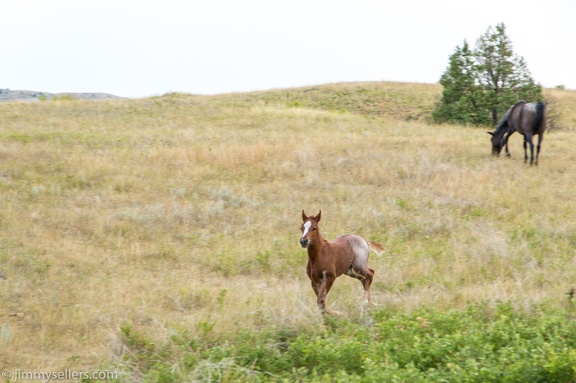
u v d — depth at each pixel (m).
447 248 15.76
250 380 9.12
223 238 16.92
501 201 19.62
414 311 11.30
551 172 23.77
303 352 9.74
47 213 17.86
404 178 22.52
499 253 15.05
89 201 19.52
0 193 19.27
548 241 16.33
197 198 20.14
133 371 9.59
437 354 9.33
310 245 11.51
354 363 9.41
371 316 11.45
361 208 19.20
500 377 8.58
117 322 11.38
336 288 13.20
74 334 11.01
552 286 13.12
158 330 10.93
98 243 16.30
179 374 9.07
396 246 16.09
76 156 23.58
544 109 23.97
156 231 17.36
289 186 21.56
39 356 10.16
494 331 9.95
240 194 20.52
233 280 14.34
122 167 22.59
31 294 12.70
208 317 11.02
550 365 8.45
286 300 11.82
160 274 14.52
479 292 12.49
